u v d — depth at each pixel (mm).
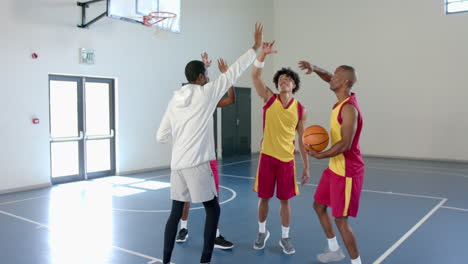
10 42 6016
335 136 2674
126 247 3473
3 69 5961
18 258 3215
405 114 9820
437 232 3891
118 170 7637
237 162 9219
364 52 10359
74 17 6773
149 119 8164
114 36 7418
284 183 3178
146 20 6992
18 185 6168
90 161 7293
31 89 6289
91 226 4141
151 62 8141
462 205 5023
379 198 5441
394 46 9898
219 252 3334
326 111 11039
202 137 2523
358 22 10406
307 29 11273
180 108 2545
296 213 4637
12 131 6094
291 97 3191
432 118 9453
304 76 11383
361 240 3652
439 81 9320
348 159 2613
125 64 7641
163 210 4820
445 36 9195
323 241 3623
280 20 11766
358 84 10469
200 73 2639
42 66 6402
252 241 3633
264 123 3193
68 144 6949
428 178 7031
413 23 9609
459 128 9117
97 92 7344
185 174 2529
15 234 3867
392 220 4336
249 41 10836
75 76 6969
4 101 5992
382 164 8852
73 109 6992
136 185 6531
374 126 10281
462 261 3119
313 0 11125
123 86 7641
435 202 5199
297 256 3232
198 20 9203
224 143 10164
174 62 8648
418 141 9664
